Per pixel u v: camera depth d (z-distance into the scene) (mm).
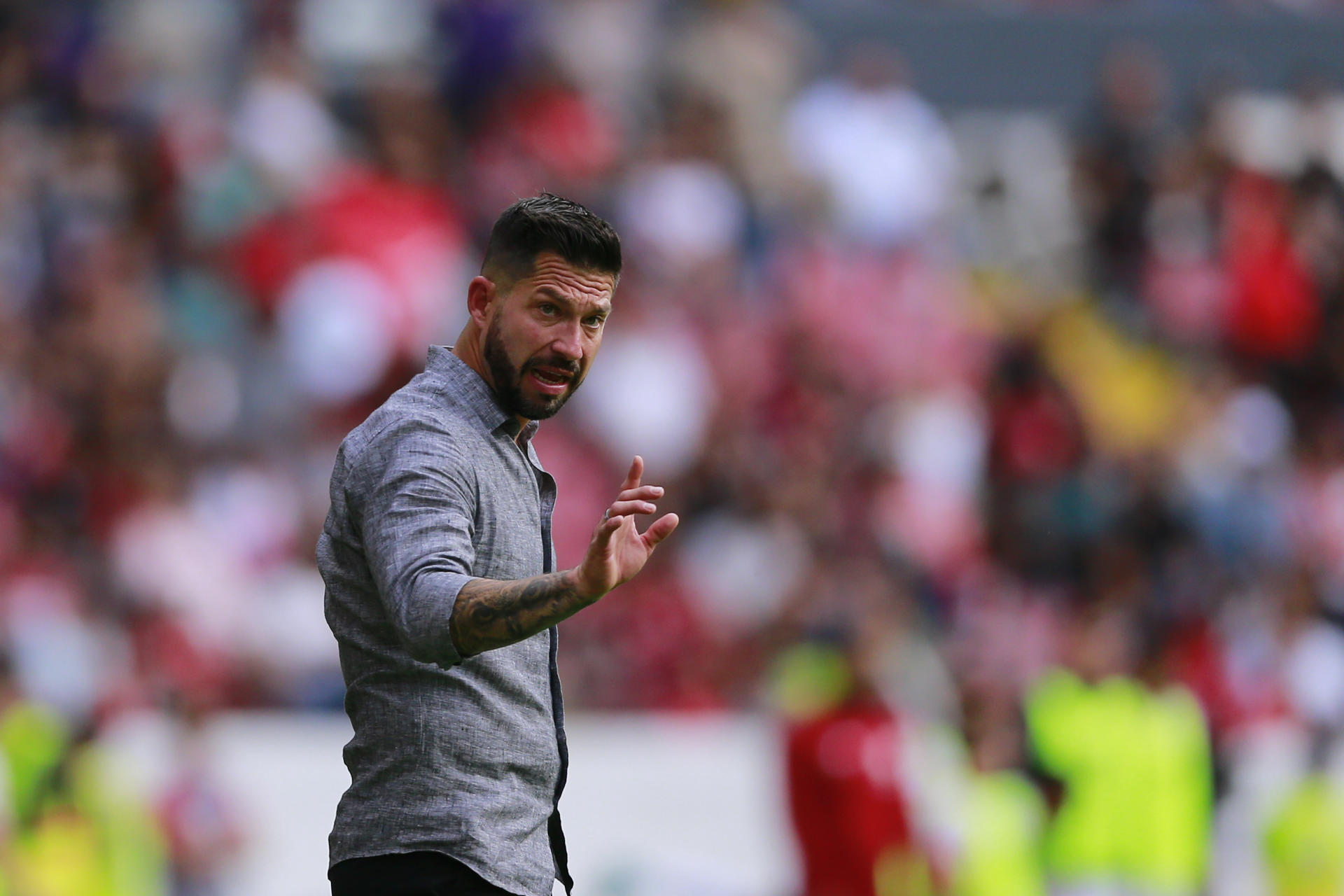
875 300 43219
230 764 29109
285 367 38531
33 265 39656
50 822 27766
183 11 46281
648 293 40938
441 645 10148
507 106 44469
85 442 35781
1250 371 45062
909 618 32688
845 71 49531
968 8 51312
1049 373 40094
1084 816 30172
